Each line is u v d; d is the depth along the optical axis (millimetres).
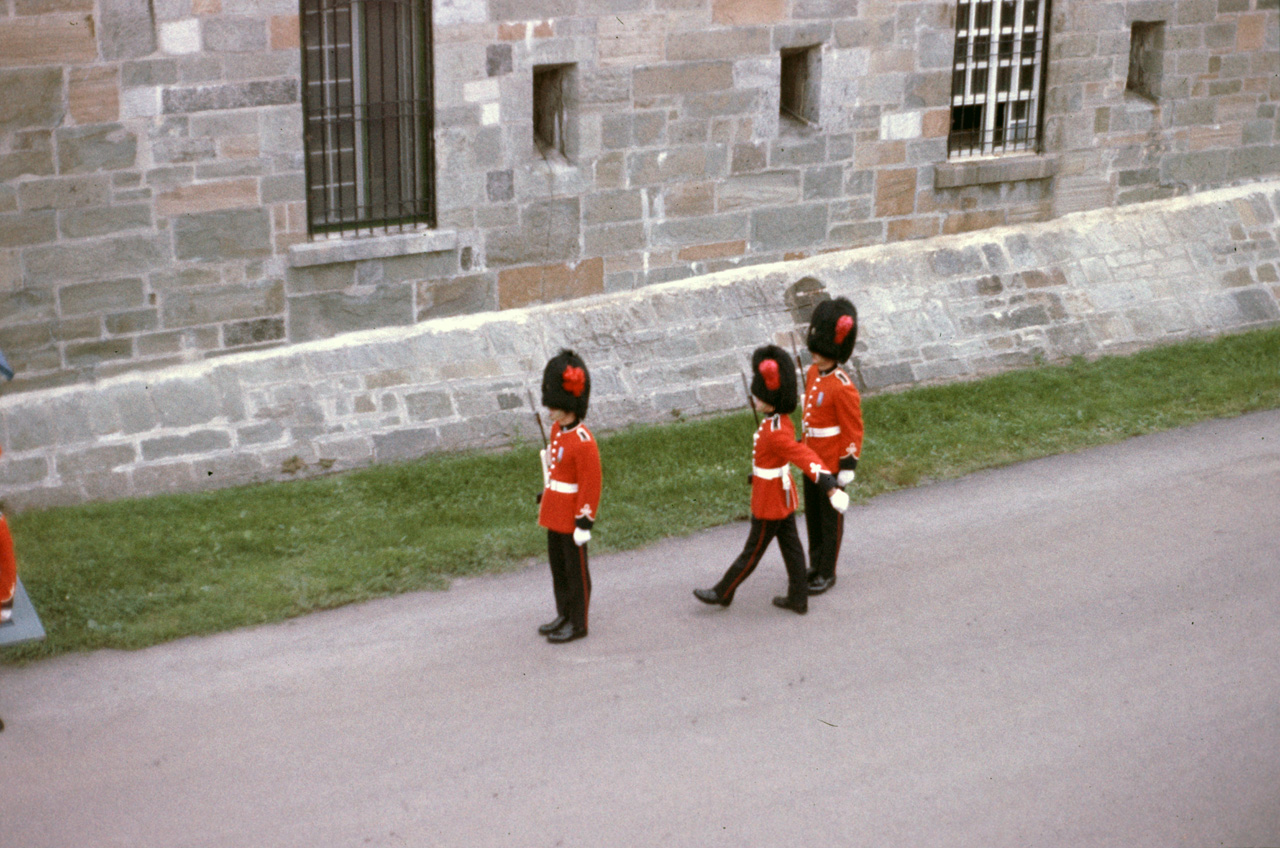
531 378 12938
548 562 10461
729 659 8961
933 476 11992
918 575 10180
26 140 10930
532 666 8883
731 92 13609
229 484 11570
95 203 11289
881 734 8047
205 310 11945
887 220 14859
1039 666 8805
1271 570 10086
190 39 11258
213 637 9250
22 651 8906
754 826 7156
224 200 11758
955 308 14680
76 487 11188
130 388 11688
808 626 9422
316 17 11922
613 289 13680
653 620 9531
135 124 11258
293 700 8438
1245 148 16641
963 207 15227
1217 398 13461
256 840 7047
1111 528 10883
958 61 14898
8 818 7215
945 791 7473
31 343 11344
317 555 10344
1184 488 11594
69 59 10891
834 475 9852
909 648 9086
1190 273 15820
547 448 9172
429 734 8055
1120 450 12445
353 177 12516
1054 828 7137
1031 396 13594
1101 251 15641
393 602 9781
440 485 11539
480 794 7453
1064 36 15125
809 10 13703
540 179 13016
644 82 13180
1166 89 15930
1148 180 16203
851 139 14367
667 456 12188
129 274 11570
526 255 13188
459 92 12438
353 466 11992
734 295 14039
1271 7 16172
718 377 13531
